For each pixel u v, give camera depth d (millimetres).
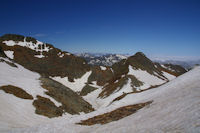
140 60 158500
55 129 17891
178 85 26422
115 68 169750
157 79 117375
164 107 17125
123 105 28312
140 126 13648
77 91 124812
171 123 11883
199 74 26875
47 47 184750
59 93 49844
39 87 46500
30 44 178375
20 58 148000
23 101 33812
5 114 25094
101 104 79375
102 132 14969
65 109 41375
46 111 34594
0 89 33688
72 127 18578
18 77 50469
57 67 155500
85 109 52000
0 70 51562
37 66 147500
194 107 13242
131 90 83375
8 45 161875
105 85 131500
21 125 23734
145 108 20391
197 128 9352
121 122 16984
